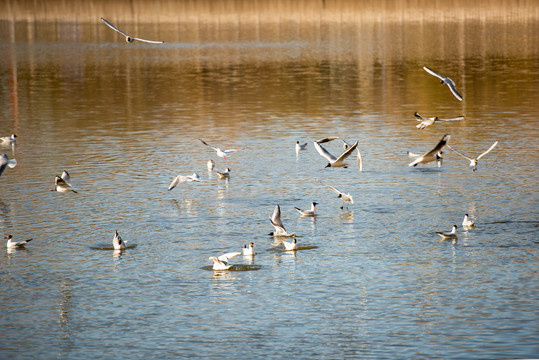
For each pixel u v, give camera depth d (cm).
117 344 2512
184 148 5428
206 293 2883
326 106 7062
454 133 5750
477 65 9625
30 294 2903
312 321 2645
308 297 2830
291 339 2523
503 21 15212
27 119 6650
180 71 9712
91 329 2619
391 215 3775
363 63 10062
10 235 3462
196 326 2625
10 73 9769
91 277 3050
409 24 15125
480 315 2661
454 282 2931
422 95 7619
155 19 16638
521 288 2862
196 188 4362
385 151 5216
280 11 18088
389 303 2769
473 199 4016
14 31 15188
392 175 4562
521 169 4609
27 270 3136
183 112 6862
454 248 3294
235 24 15712
